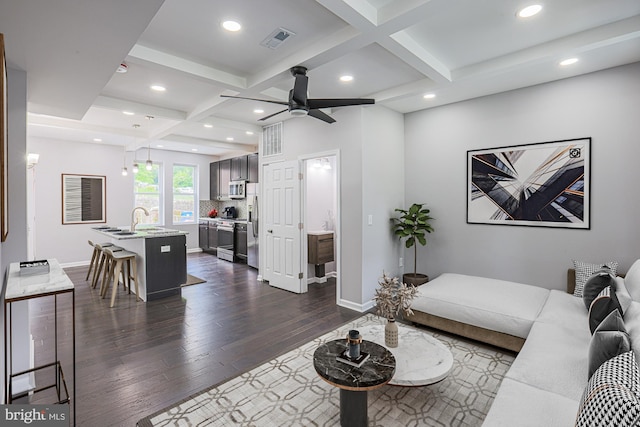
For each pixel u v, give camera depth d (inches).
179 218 323.9
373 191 160.4
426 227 163.0
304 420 78.5
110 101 149.2
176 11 82.2
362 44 92.6
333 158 229.5
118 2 61.0
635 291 86.1
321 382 94.5
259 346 117.6
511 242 144.6
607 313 78.5
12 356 88.5
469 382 94.0
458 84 126.1
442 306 120.5
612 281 92.9
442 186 166.7
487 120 150.0
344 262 162.1
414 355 84.6
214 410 82.0
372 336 96.6
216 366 103.4
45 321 140.1
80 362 105.3
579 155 126.0
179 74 112.3
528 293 121.5
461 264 160.9
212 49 103.0
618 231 118.7
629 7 83.7
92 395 87.7
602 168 121.4
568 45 98.6
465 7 83.1
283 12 83.0
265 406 83.7
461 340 120.6
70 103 123.5
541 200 135.7
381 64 116.3
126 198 284.2
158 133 209.2
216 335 127.0
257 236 247.8
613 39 91.9
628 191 116.5
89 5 61.8
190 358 108.5
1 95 55.3
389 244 172.2
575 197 127.5
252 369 101.5
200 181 335.6
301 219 185.5
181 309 157.2
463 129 158.1
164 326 135.9
